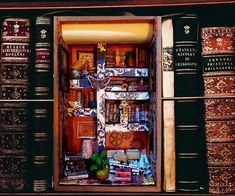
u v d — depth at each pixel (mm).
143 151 2895
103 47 2883
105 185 2348
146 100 2963
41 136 2348
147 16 2355
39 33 2359
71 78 2949
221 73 2307
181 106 2346
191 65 2340
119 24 2494
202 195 2309
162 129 2359
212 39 2326
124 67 2924
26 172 2352
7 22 2359
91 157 2615
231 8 2312
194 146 2336
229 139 2307
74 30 2500
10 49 2354
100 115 2887
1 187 2348
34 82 2367
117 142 2986
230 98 2307
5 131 2352
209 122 2314
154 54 2498
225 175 2303
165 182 2348
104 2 2344
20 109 2354
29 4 2346
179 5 2334
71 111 2949
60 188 2338
